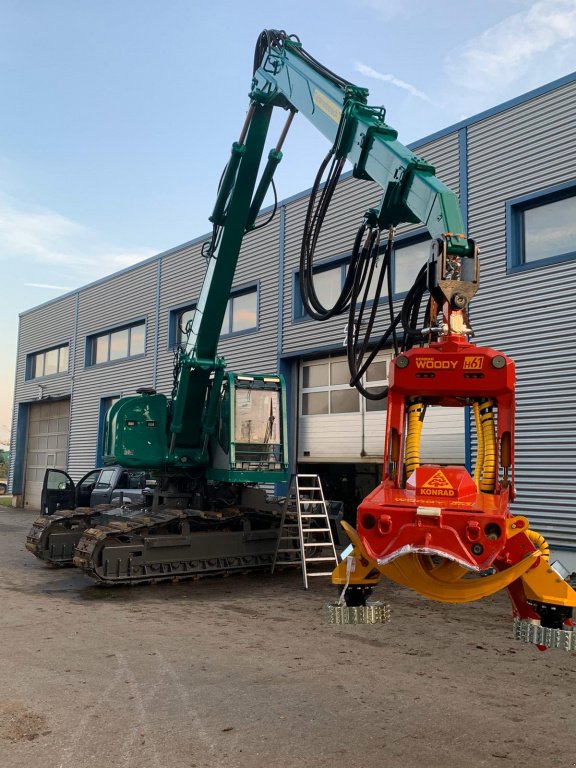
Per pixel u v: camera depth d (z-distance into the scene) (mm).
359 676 5555
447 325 4266
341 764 3900
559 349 10492
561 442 10336
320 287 15008
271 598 8883
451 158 12398
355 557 3996
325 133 6852
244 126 8594
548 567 3693
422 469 3945
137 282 21469
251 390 10594
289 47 7836
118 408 10359
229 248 9328
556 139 10828
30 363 27859
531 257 11227
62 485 16469
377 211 5844
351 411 14344
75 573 10734
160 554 9734
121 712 4652
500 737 4332
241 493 11359
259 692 5109
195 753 4016
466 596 3625
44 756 3943
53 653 6098
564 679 5555
